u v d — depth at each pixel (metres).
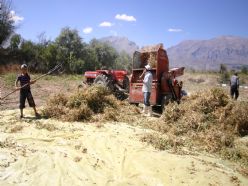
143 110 7.82
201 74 25.09
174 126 6.34
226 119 6.52
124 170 4.36
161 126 6.41
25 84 6.56
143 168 4.42
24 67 6.52
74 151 4.89
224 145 5.61
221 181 4.20
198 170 4.45
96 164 4.50
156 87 8.08
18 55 20.22
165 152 5.07
